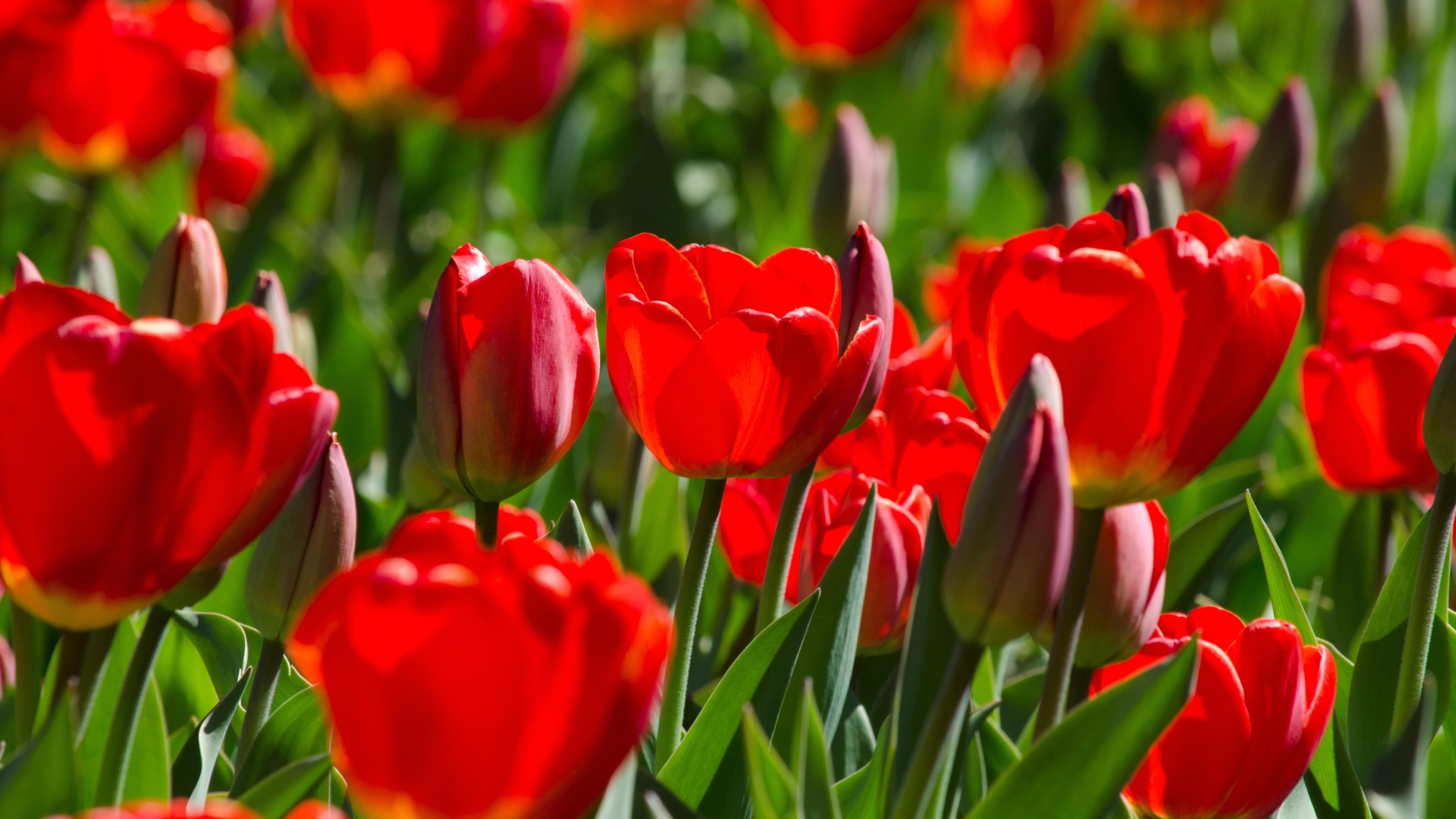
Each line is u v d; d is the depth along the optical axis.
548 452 1.40
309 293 2.10
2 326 1.32
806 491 1.45
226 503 1.33
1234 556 1.76
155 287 1.52
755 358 1.38
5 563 1.33
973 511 1.34
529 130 2.71
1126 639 1.42
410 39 2.49
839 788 1.44
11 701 1.47
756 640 1.42
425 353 1.40
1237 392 1.37
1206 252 1.37
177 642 1.52
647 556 1.65
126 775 1.39
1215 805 1.42
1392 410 1.57
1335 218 2.68
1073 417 1.38
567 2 2.57
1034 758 1.35
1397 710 1.47
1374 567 1.64
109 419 1.31
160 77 2.23
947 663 1.40
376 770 1.26
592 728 1.26
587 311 1.40
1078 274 1.36
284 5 2.55
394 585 1.25
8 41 2.10
